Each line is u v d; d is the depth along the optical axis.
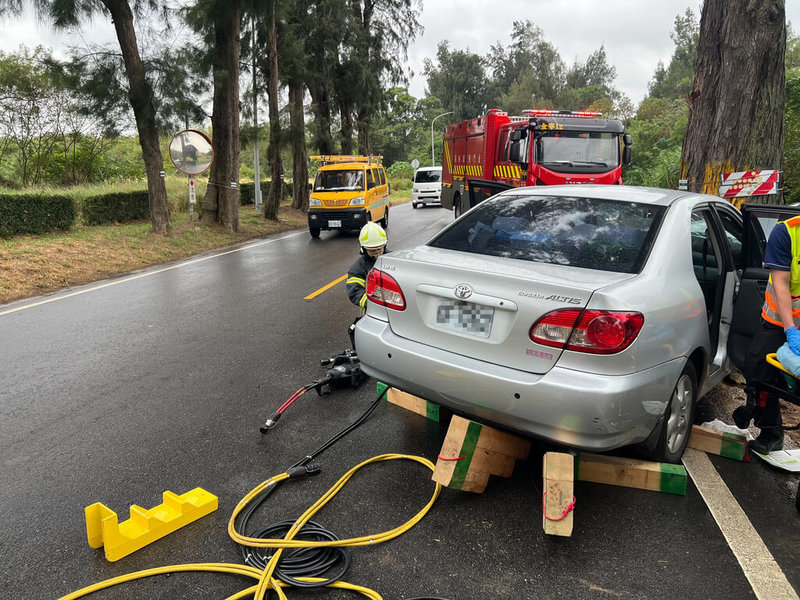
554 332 2.91
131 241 13.62
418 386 3.43
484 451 3.26
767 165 8.11
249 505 3.24
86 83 13.60
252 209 24.66
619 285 2.95
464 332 3.25
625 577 2.67
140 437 4.07
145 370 5.44
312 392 4.91
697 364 3.75
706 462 3.74
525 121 13.59
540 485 3.46
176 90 14.15
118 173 25.66
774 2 7.79
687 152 8.77
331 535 2.94
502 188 5.76
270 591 2.62
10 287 9.20
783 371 3.37
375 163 19.72
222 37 16.48
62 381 5.17
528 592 2.57
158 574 2.71
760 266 4.53
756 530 3.03
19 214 12.48
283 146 21.03
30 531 3.02
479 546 2.89
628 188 4.07
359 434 4.12
